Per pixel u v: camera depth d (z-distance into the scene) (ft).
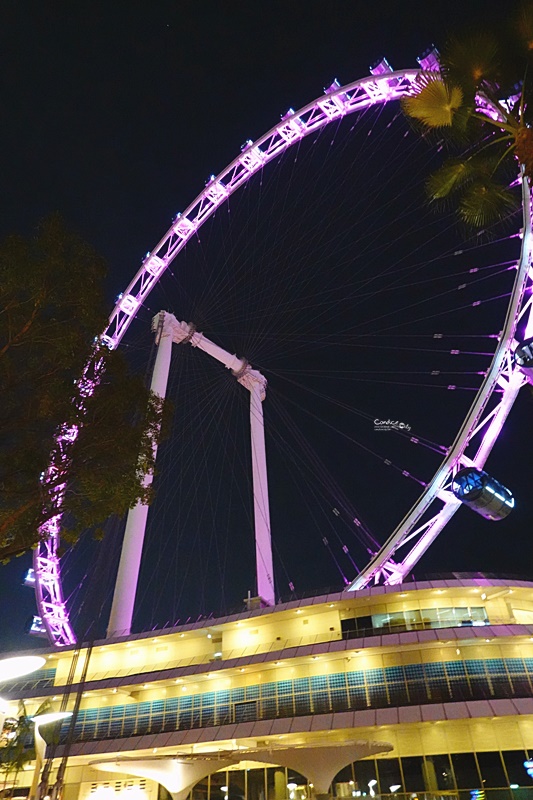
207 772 112.68
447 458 167.94
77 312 68.49
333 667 131.54
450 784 111.04
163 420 78.79
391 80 194.49
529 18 66.49
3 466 63.82
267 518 200.03
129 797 139.95
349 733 121.29
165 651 160.45
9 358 64.69
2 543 65.57
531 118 69.05
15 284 62.95
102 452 70.74
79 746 140.26
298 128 216.74
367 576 172.14
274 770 128.26
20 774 151.94
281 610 143.23
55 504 69.92
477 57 69.10
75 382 68.23
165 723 144.05
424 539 172.14
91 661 165.89
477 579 134.41
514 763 110.01
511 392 162.50
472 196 79.05
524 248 160.15
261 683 138.21
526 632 118.83
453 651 123.95
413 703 119.65
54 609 227.40
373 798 113.70
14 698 157.99
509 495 162.81
